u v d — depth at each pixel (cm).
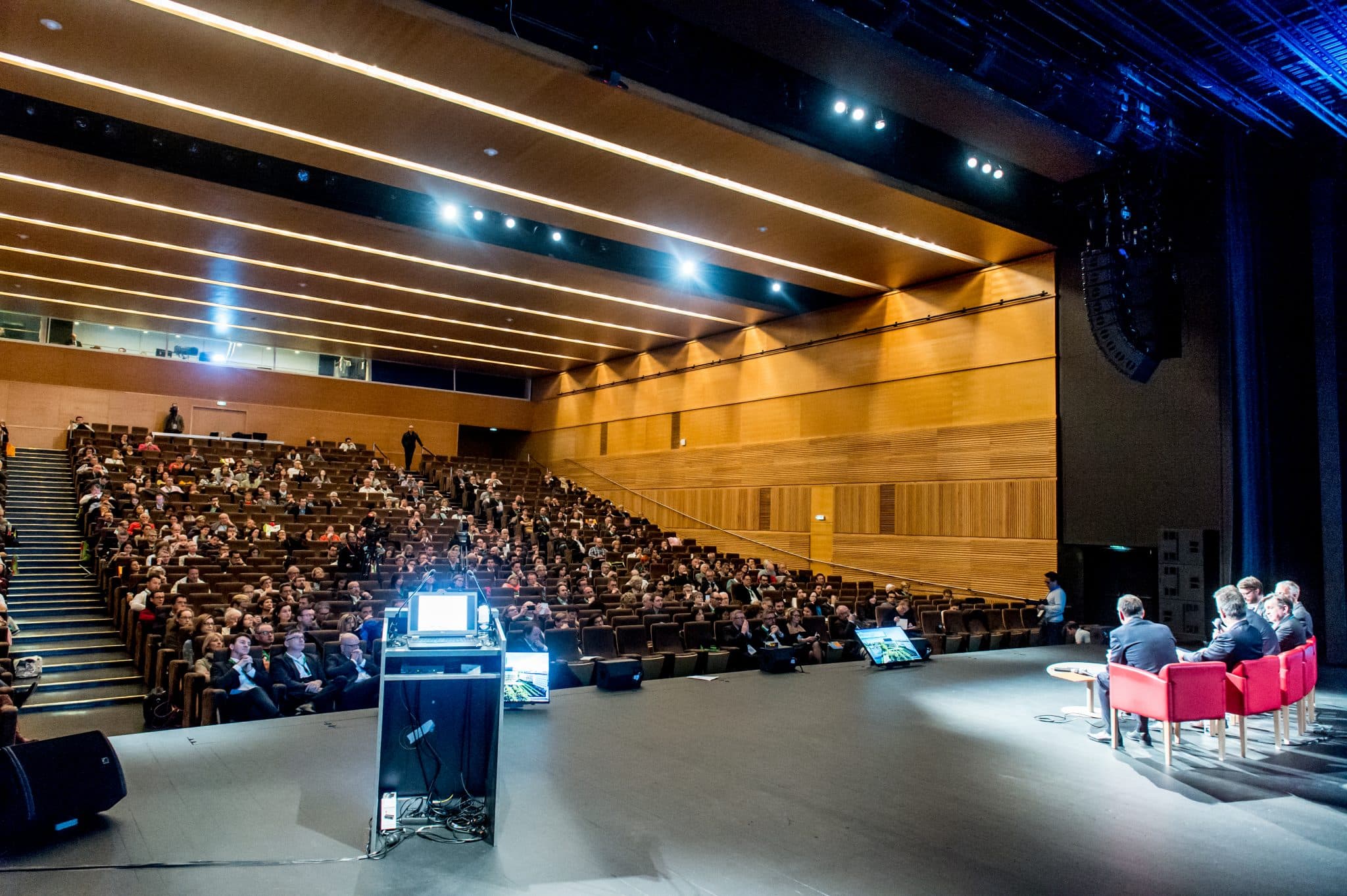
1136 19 870
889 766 610
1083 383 1377
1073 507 1375
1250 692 643
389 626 465
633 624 1155
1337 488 1146
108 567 1227
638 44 838
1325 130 1134
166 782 534
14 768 432
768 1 777
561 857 430
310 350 2473
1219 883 415
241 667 781
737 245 1430
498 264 1555
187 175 1151
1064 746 671
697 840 458
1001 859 441
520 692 771
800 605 1362
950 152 1152
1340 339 1164
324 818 475
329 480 2031
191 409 2334
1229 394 1198
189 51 862
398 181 1202
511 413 2819
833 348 1820
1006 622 1348
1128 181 1173
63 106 1058
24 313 2116
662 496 2248
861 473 1738
